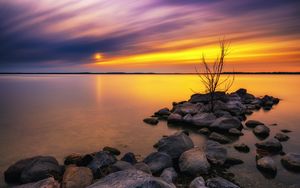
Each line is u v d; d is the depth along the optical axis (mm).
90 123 19016
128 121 19609
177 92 45125
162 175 8688
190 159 9477
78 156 10789
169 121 18547
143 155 11797
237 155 11234
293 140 13555
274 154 11266
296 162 9711
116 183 5977
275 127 16844
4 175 9711
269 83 77500
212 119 16781
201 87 57344
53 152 12500
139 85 70875
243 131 15570
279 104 28766
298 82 83625
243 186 8297
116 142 13969
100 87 63750
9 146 13477
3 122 19594
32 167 9086
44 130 16906
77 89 56500
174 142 10859
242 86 61906
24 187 7090
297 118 20141
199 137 14500
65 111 24906
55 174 9008
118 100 33938
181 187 8227
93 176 8758
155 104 29578
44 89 57406
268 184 8445
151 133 15789
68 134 15789
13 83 92500
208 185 7750
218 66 21078
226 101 23156
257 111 23969
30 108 27031
